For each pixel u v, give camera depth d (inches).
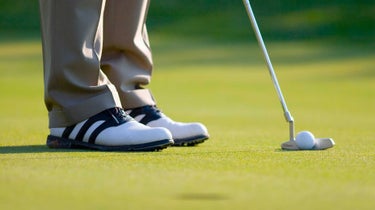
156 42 1579.7
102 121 285.3
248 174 207.5
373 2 1822.1
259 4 1876.2
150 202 164.1
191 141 306.7
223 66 1153.4
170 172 209.9
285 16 1782.7
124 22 310.2
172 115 544.1
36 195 171.6
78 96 288.8
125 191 177.0
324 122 492.7
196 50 1422.2
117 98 290.0
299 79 936.9
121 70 313.6
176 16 1873.8
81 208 157.2
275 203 163.9
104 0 287.3
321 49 1411.2
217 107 620.1
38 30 1838.1
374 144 323.3
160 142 277.3
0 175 200.2
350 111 589.9
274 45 1507.1
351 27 1663.4
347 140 352.5
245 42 1572.3
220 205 161.5
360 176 205.0
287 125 465.1
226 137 361.1
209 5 1935.3
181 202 164.4
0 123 446.0
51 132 297.3
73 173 205.3
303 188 183.8
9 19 1924.2
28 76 1002.7
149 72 321.7
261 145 312.7
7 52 1416.1
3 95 730.2
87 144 287.9
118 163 230.4
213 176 202.5
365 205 162.2
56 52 284.2
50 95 290.7
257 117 529.3
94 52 287.0
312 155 260.2
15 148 294.2
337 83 885.8
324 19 1732.3
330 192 178.1
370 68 1073.5
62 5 280.1
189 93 768.3
